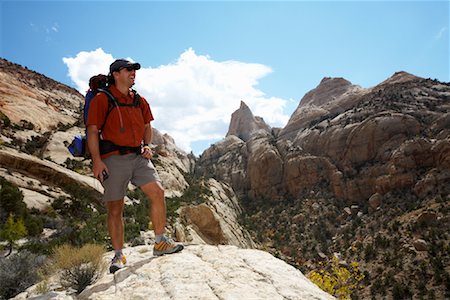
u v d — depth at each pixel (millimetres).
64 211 40375
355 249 67250
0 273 6574
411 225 69438
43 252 15695
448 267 53125
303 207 113562
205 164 194500
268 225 110812
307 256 83062
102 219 36844
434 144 100188
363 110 136875
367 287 56812
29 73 150750
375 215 90812
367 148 117375
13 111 93312
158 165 97750
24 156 49312
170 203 61750
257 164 143500
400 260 59750
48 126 99250
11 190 32250
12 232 20328
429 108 125438
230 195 123562
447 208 71625
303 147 141750
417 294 49969
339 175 116000
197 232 52312
